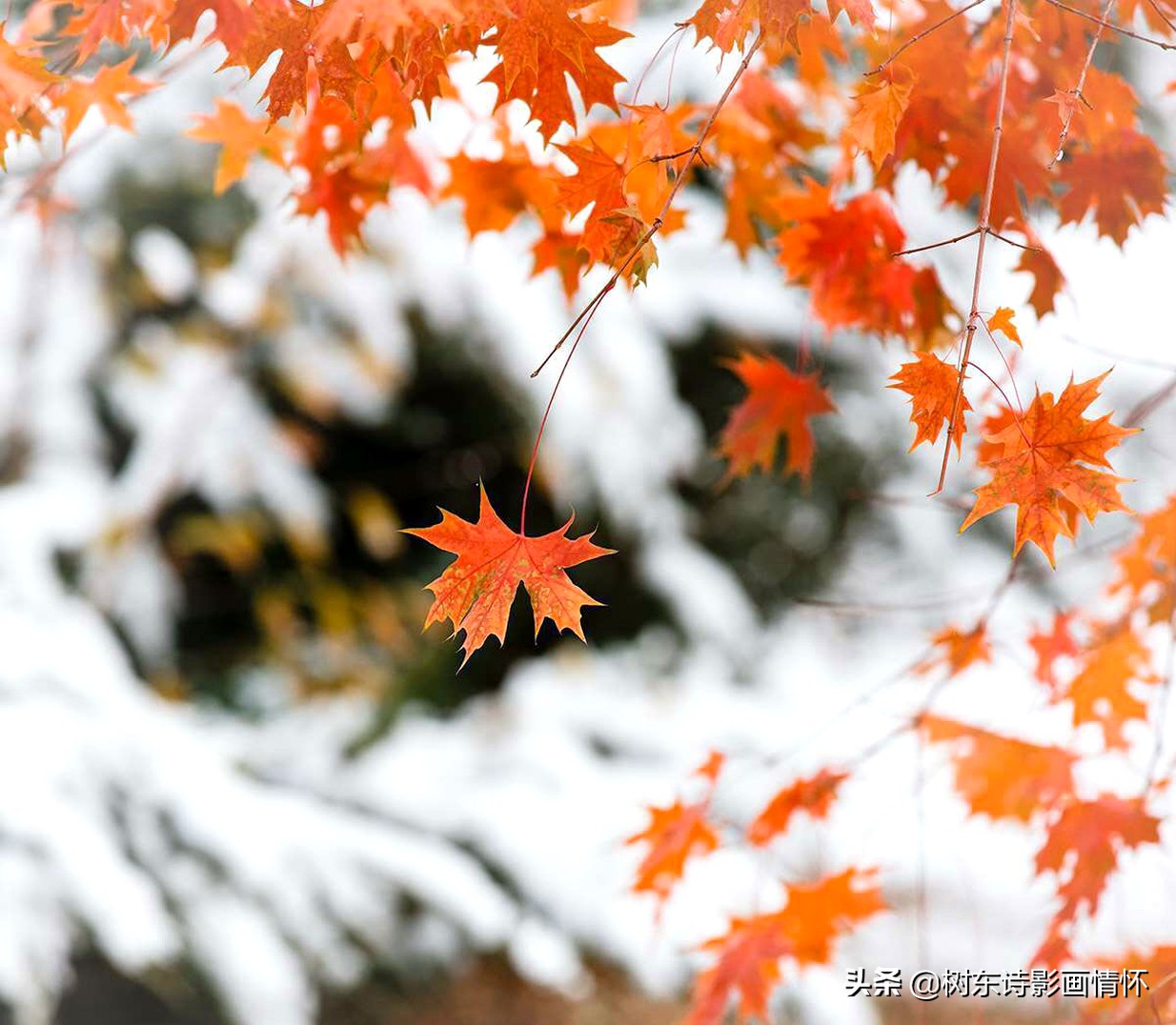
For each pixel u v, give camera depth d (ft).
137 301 13.20
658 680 14.30
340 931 9.57
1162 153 3.30
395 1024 10.50
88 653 9.82
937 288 3.69
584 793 12.50
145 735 9.18
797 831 8.11
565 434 13.39
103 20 2.65
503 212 3.69
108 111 3.36
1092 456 2.18
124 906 7.89
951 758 3.86
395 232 13.28
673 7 10.68
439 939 10.52
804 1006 9.64
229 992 8.32
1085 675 3.84
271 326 13.25
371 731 13.61
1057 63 3.22
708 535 15.60
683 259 14.34
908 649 14.53
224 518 13.33
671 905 11.07
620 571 14.58
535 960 10.59
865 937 8.52
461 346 13.55
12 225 12.50
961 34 3.18
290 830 9.60
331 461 15.05
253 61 2.34
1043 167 3.27
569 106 2.42
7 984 7.25
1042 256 3.33
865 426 14.65
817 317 3.79
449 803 12.24
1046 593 9.67
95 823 8.33
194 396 13.16
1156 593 3.84
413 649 14.79
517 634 15.08
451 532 2.46
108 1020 10.16
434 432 14.74
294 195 3.80
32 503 12.07
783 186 3.83
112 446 13.66
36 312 12.70
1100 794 3.64
